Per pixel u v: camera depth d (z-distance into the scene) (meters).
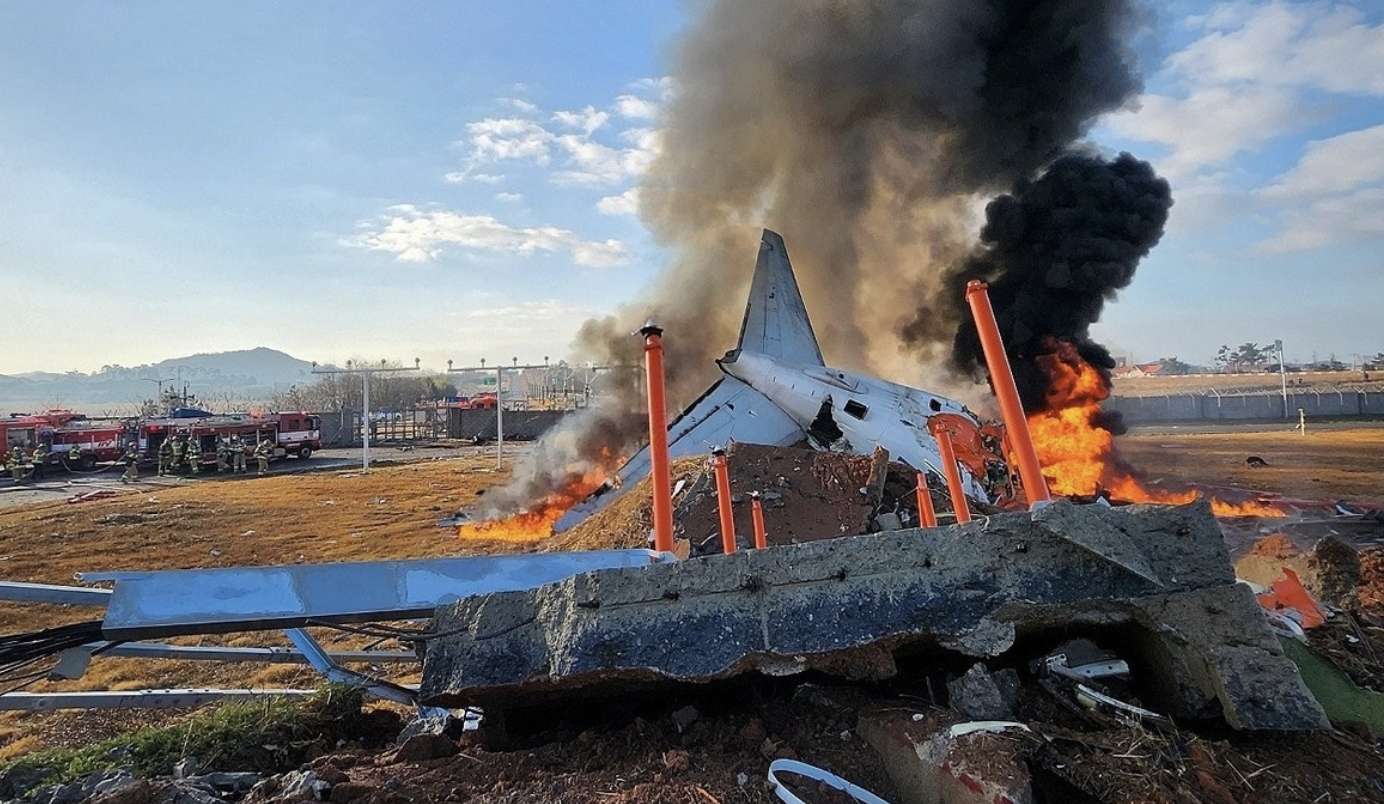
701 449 12.17
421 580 3.46
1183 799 2.32
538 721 3.38
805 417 12.32
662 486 3.91
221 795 2.92
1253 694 2.61
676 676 2.73
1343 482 18.53
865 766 2.76
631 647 2.78
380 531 16.58
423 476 29.28
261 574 3.29
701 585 2.88
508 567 3.66
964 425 10.65
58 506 21.64
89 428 37.16
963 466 10.48
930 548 2.93
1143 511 2.95
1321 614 4.15
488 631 3.03
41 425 35.59
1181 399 48.72
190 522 18.22
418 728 3.70
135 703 3.84
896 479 10.06
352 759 3.16
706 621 2.83
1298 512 13.78
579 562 3.71
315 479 28.88
